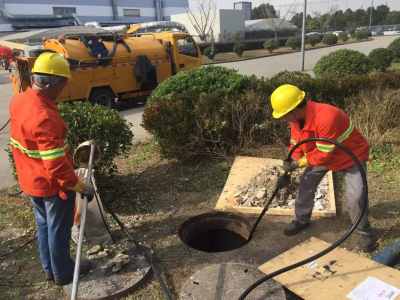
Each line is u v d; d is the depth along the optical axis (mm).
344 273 3170
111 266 3527
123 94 11016
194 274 3357
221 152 6125
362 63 11523
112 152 4859
